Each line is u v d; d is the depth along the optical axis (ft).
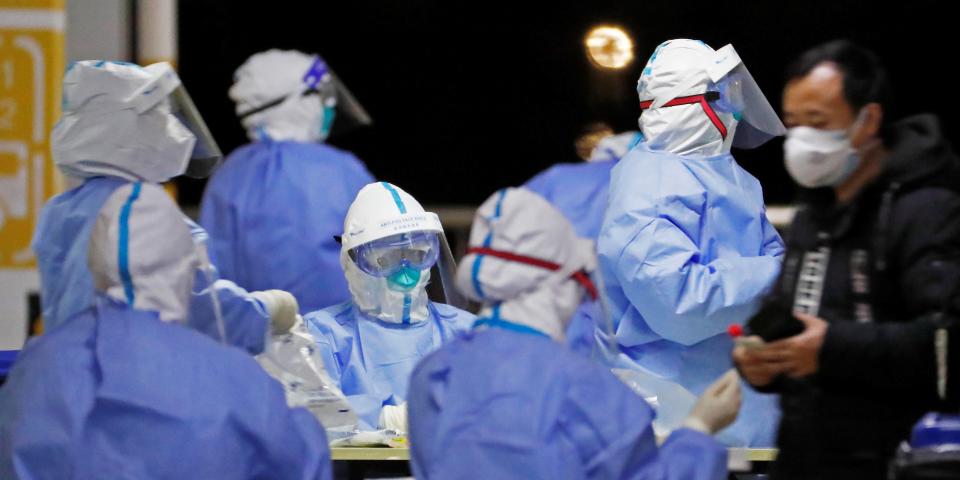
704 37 65.77
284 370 33.37
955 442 25.85
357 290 37.99
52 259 32.91
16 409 22.90
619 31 54.75
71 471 22.15
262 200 39.83
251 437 22.56
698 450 23.31
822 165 25.02
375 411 35.86
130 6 56.08
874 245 24.50
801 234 26.09
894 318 24.58
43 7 45.57
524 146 68.54
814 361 24.31
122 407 22.17
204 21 67.26
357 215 37.73
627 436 22.25
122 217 24.07
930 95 61.72
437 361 23.68
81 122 33.06
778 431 25.89
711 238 36.29
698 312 34.96
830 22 63.36
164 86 33.24
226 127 67.36
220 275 39.99
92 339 23.29
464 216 59.72
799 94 25.17
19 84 45.57
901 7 62.28
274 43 68.08
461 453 22.31
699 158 37.35
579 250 24.50
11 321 45.27
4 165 45.52
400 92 68.95
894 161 24.56
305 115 41.29
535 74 68.18
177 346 22.94
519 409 22.29
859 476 24.66
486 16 67.87
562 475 21.91
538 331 23.56
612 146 47.73
